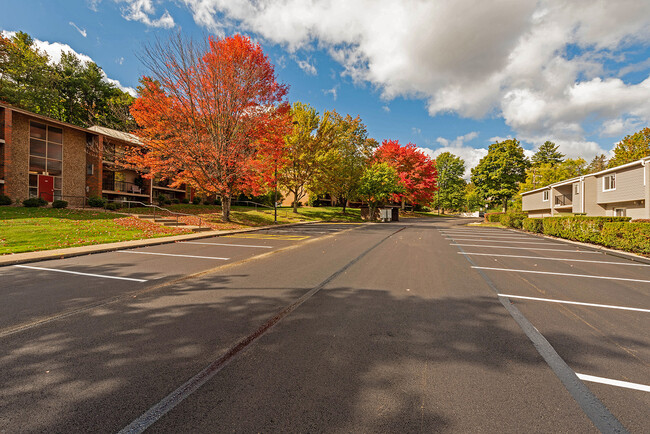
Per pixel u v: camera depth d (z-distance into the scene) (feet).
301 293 17.40
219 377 8.46
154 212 68.95
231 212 89.71
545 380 8.44
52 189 67.92
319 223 100.68
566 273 23.65
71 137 72.59
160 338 11.09
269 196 137.59
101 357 9.60
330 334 11.57
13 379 8.27
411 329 12.13
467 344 10.78
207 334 11.50
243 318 13.25
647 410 7.14
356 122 134.31
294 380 8.34
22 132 62.34
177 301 15.70
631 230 34.96
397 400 7.49
